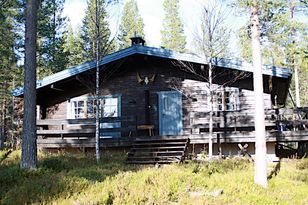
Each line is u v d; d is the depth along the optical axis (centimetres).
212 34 1487
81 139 1664
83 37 3394
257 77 1032
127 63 1861
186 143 1473
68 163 1284
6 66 2167
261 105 1019
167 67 1827
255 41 1047
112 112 1855
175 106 1792
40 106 1933
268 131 1451
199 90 1772
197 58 1627
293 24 1255
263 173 994
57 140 1689
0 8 1692
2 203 757
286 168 1247
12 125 2814
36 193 817
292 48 1593
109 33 1609
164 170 1072
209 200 817
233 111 1560
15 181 935
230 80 1719
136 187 878
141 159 1412
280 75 1519
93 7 1554
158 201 811
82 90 1909
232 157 1468
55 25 3039
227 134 1495
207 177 1051
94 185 895
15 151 1592
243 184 963
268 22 1183
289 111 1488
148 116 1803
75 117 1897
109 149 1680
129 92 1847
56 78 1759
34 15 1140
